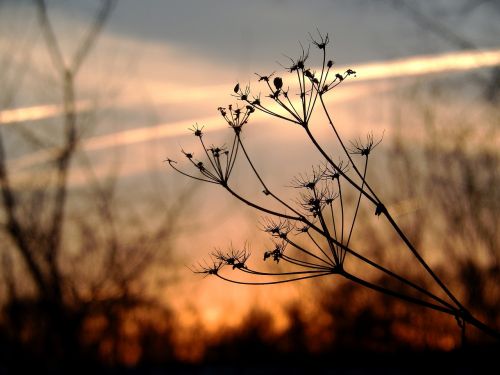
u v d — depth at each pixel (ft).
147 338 41.29
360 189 9.03
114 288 39.22
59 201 38.75
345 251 8.93
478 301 31.22
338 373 37.47
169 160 9.80
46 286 37.99
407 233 36.19
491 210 33.09
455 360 9.36
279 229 9.21
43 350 38.47
